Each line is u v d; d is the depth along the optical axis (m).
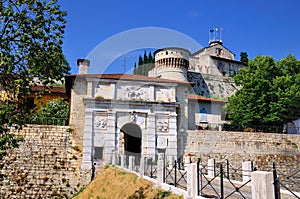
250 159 26.09
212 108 29.69
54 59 9.79
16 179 19.91
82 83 21.62
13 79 9.68
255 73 33.09
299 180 24.45
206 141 24.72
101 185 16.83
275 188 5.46
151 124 21.44
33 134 21.16
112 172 17.08
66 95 29.86
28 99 9.93
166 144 20.11
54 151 21.05
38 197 19.94
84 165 20.09
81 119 21.45
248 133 26.77
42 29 9.67
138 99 21.16
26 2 9.56
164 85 22.53
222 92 45.59
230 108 33.16
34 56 9.57
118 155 18.83
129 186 13.54
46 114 24.08
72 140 21.36
